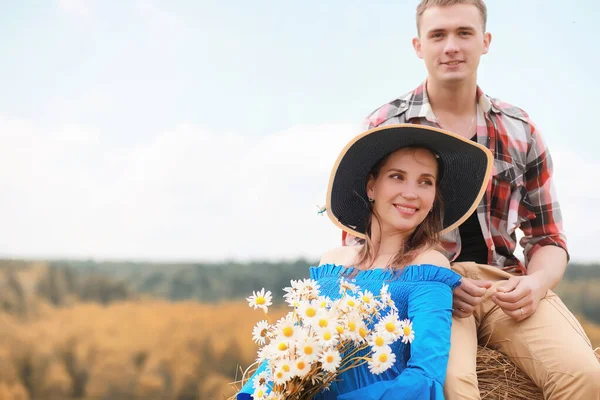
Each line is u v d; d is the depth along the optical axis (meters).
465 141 2.90
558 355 2.81
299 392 2.40
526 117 3.42
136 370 10.95
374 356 2.33
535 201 3.44
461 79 3.29
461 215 3.13
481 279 3.21
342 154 2.97
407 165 2.88
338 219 3.13
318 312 2.37
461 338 2.81
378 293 2.69
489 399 2.80
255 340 2.49
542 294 3.02
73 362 11.36
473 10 3.29
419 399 2.39
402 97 3.53
